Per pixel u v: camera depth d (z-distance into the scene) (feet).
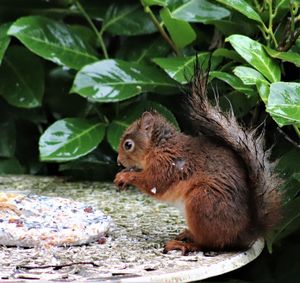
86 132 31.30
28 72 35.35
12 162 35.50
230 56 29.60
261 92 25.55
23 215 22.22
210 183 21.01
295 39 28.32
